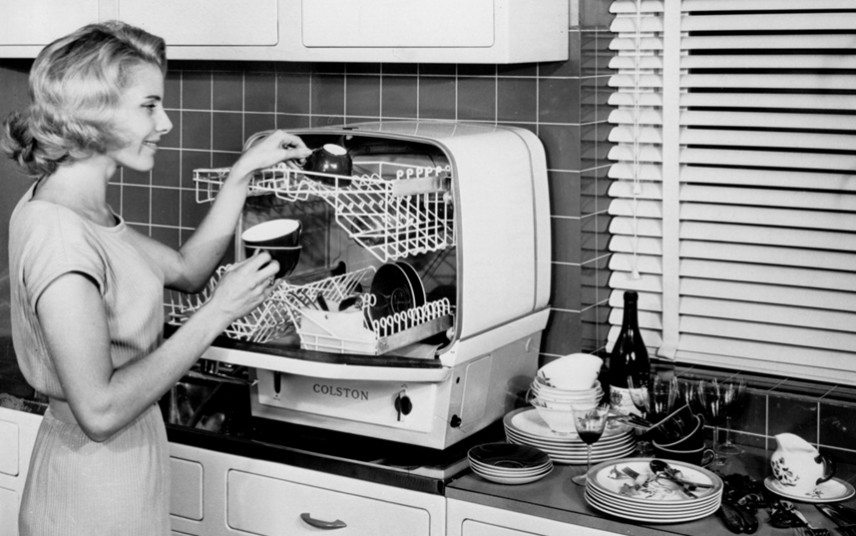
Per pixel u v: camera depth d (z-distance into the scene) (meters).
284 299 2.28
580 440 2.16
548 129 2.45
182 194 3.00
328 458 2.17
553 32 2.34
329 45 2.39
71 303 1.69
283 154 2.19
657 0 2.41
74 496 1.84
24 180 3.19
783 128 2.34
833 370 2.33
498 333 2.22
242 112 2.88
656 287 2.50
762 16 2.29
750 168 2.40
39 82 1.75
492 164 2.20
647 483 1.98
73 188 1.83
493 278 2.18
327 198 2.26
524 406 2.42
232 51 2.52
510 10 2.16
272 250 2.02
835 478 2.10
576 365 2.25
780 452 2.03
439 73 2.59
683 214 2.44
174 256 2.16
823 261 2.31
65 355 1.69
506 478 2.04
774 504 1.95
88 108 1.74
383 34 2.31
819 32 2.30
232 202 2.21
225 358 2.20
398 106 2.66
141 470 1.89
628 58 2.47
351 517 2.16
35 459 1.91
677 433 2.13
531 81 2.46
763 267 2.38
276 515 2.25
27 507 1.90
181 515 2.37
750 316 2.40
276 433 2.31
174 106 2.98
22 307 1.80
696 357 2.46
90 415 1.69
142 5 2.62
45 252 1.72
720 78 2.36
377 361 2.08
